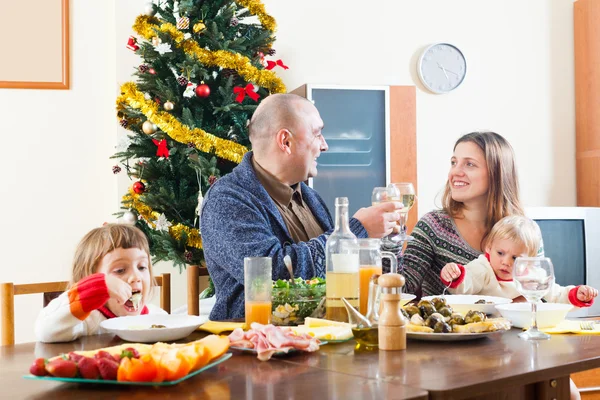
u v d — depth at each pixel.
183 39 3.34
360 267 1.52
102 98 3.94
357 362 1.18
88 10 3.92
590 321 1.67
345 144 3.97
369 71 4.33
